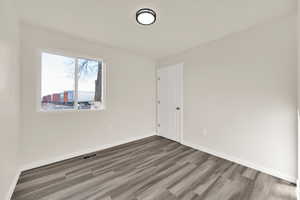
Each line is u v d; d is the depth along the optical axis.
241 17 1.96
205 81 2.85
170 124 3.65
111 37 2.59
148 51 3.31
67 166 2.25
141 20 1.94
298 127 1.67
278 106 1.96
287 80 1.89
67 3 1.69
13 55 1.69
